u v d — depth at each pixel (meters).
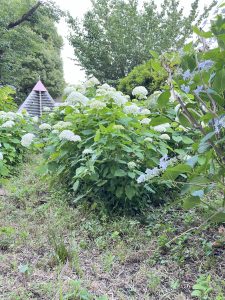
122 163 2.68
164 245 2.13
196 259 1.99
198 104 1.65
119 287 1.78
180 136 3.10
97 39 14.47
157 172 1.87
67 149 3.04
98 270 1.93
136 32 14.02
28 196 3.22
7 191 3.38
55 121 4.34
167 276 1.86
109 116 3.02
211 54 1.48
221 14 1.55
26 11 14.02
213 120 1.51
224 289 1.68
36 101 8.90
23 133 4.76
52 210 2.76
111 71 14.23
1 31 13.17
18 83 16.38
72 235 2.35
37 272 1.88
